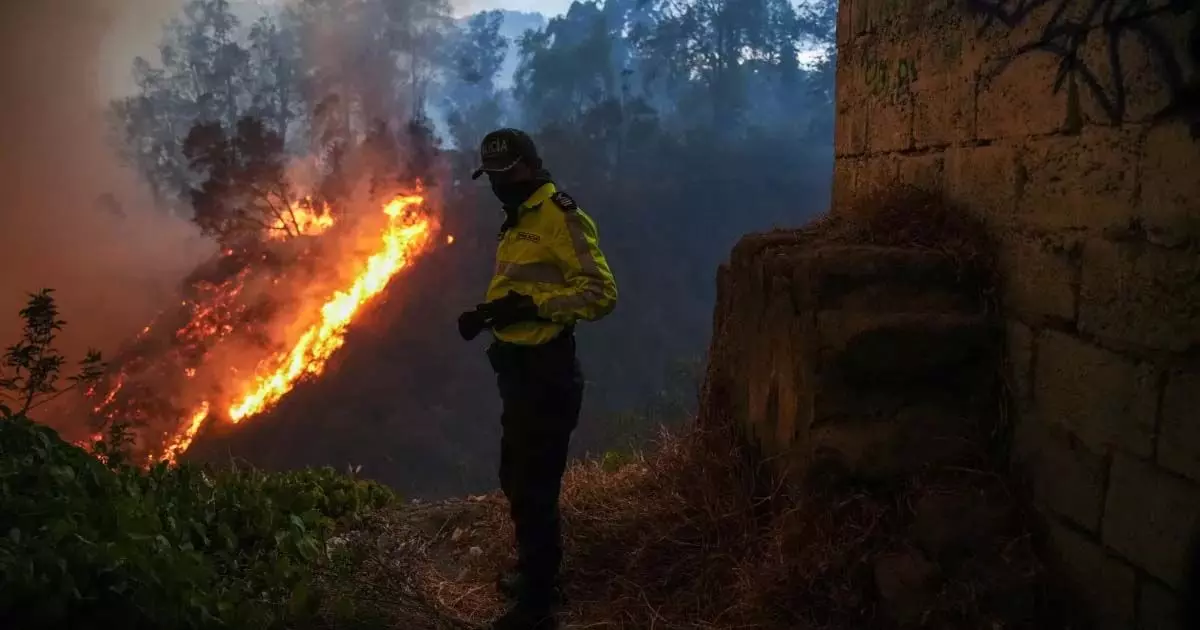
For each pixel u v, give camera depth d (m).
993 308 3.63
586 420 29.34
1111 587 2.89
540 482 3.47
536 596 3.51
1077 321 3.08
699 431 4.84
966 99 3.89
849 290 3.72
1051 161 3.24
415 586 4.02
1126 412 2.82
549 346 3.39
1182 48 2.56
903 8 4.54
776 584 3.43
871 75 4.97
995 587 3.06
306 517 4.68
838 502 3.48
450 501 5.38
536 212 3.39
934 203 4.10
